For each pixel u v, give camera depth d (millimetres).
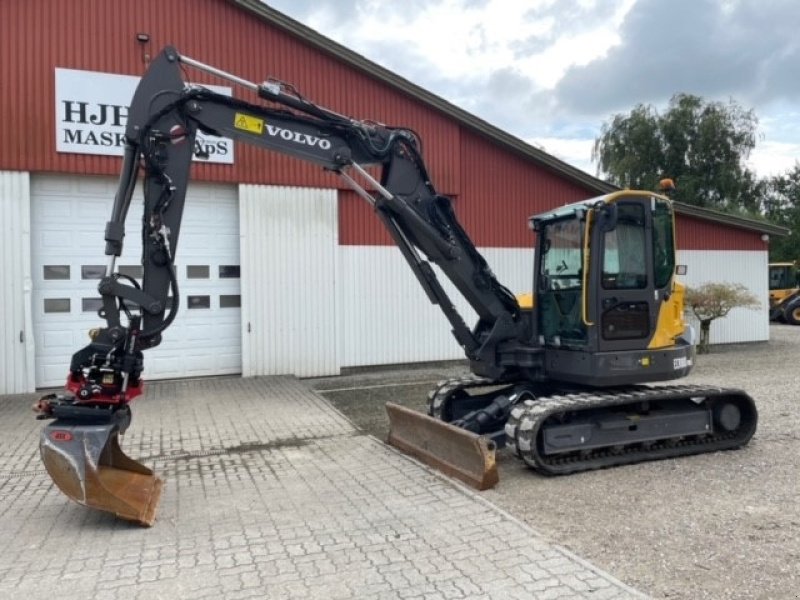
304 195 12648
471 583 3936
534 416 6156
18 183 10656
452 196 14094
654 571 4133
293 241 12586
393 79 13086
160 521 5129
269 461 6867
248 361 12273
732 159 34000
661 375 6891
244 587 3957
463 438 6039
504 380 7445
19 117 10625
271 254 12414
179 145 5555
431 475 6258
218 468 6645
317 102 12602
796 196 41375
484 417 7000
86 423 5090
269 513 5277
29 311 10758
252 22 12039
